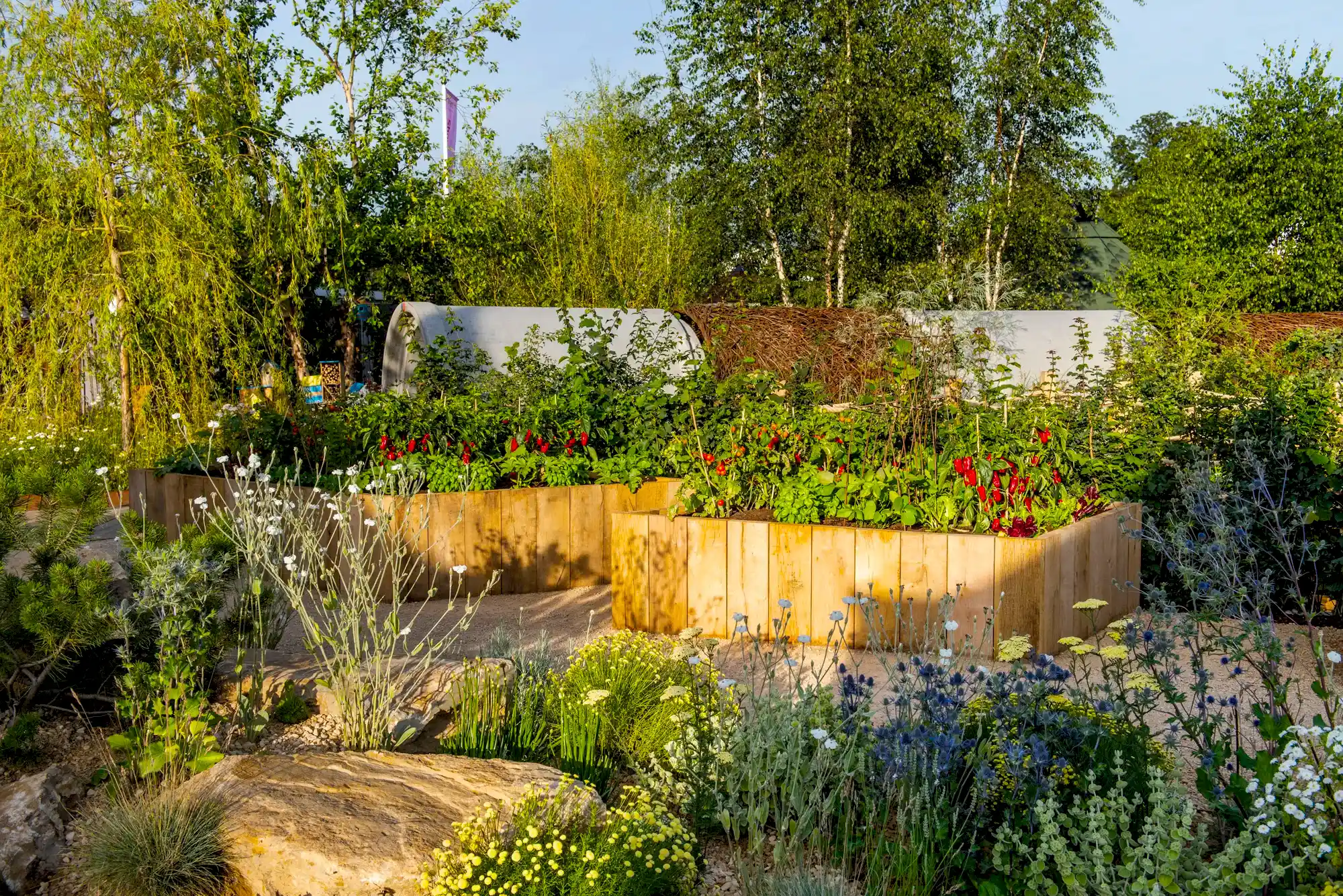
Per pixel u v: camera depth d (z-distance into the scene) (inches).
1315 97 908.0
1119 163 1593.3
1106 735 139.5
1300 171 908.0
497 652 202.4
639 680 172.7
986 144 943.0
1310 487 251.8
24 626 156.9
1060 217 912.3
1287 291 924.6
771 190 903.7
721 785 142.1
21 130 478.3
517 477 311.3
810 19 877.8
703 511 259.0
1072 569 231.9
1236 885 103.8
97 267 491.8
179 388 496.1
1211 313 472.7
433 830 122.9
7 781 146.0
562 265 917.8
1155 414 320.5
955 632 225.1
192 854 122.0
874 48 856.3
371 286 821.2
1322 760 127.3
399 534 229.9
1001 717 135.3
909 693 142.7
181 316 496.4
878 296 794.2
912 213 867.4
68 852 129.5
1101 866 105.8
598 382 394.0
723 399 352.2
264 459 344.5
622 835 121.2
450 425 336.2
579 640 242.7
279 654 214.4
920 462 261.6
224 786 133.0
